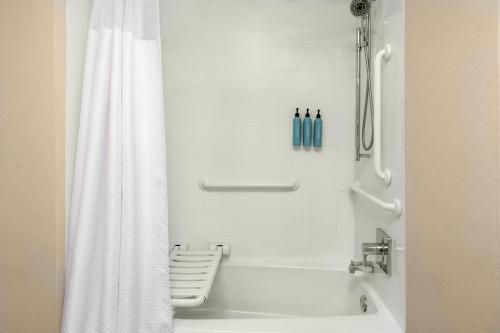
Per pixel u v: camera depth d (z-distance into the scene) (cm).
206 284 144
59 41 116
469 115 82
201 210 199
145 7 126
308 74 195
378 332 120
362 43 175
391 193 131
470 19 81
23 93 114
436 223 96
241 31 195
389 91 133
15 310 117
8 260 117
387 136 136
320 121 190
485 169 77
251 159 197
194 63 196
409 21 111
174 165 198
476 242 81
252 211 199
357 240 191
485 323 79
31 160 115
